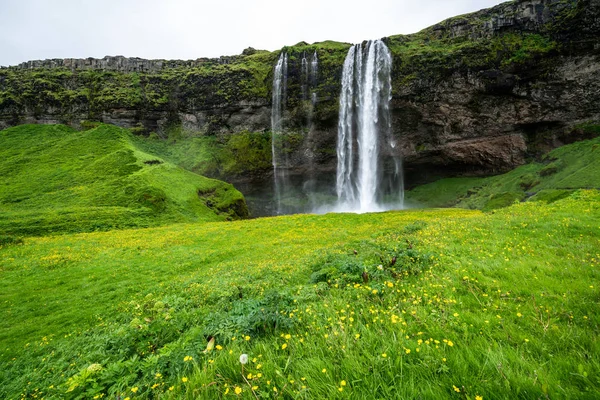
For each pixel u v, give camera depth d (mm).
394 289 5445
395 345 3287
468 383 2645
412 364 2951
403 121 71875
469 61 63625
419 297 4914
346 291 5727
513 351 3109
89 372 3820
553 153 60125
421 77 66938
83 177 65500
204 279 16125
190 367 3529
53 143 86438
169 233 38031
